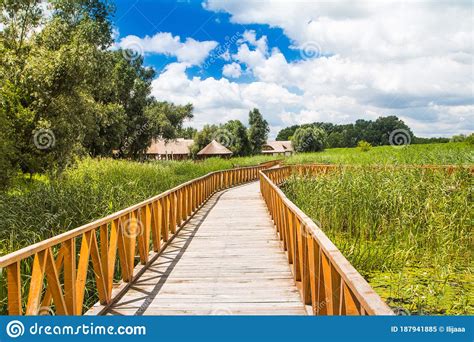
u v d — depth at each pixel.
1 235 6.40
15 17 15.02
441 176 10.01
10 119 13.88
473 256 7.39
